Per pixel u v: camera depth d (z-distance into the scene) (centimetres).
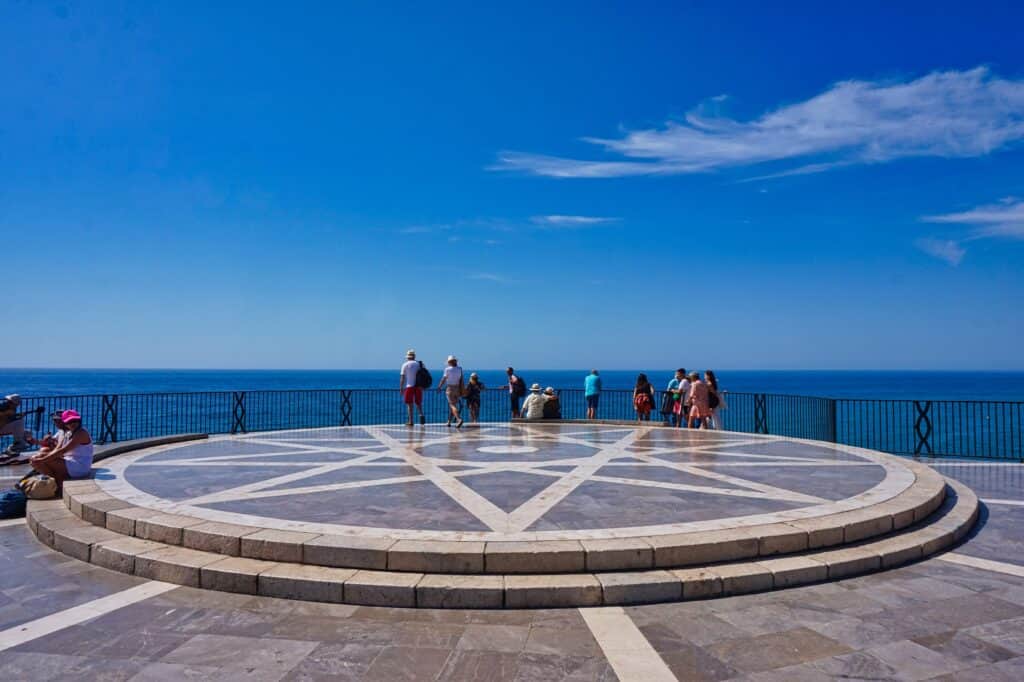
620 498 788
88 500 765
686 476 953
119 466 1049
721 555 584
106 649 441
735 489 848
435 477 946
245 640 455
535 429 1742
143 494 808
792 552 611
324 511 714
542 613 506
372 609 514
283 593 538
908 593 548
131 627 478
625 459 1141
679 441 1436
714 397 1747
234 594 548
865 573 600
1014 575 596
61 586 568
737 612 507
